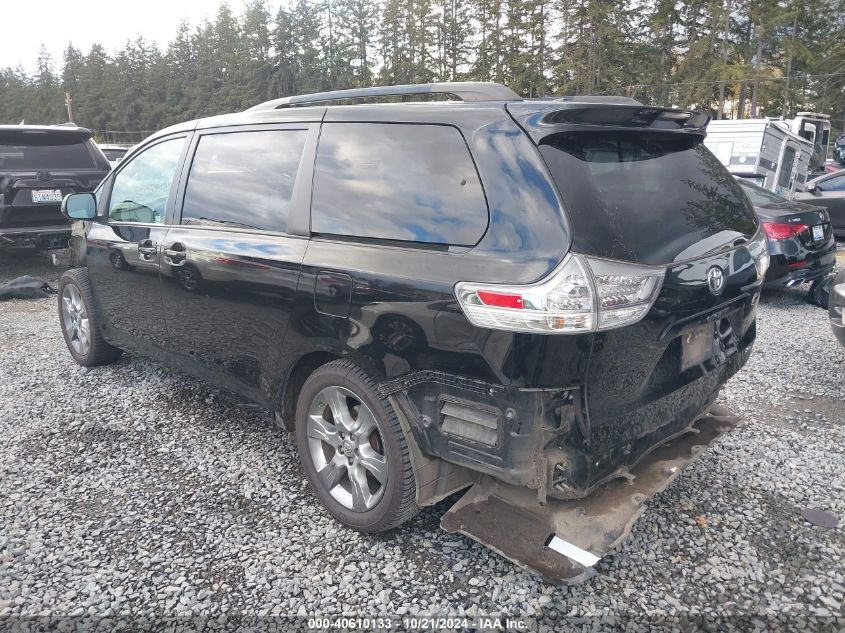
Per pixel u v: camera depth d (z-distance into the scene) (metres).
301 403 3.14
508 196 2.38
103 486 3.46
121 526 3.10
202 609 2.55
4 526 3.10
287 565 2.81
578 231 2.25
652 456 2.95
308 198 3.11
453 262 2.46
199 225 3.72
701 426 3.21
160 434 4.07
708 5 46.91
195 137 3.90
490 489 2.77
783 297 8.04
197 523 3.12
